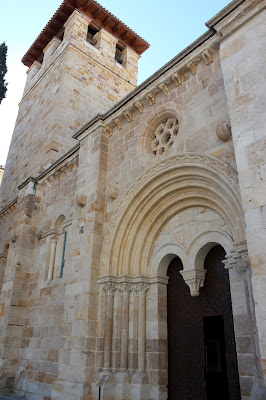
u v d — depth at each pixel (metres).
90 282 10.50
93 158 12.61
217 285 8.95
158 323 9.67
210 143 8.71
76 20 23.55
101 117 12.87
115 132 12.62
